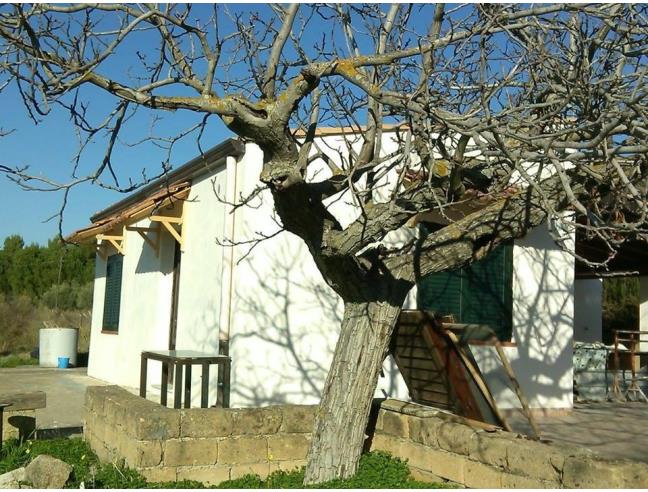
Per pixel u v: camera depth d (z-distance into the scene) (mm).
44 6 5227
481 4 6023
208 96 5352
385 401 7098
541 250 11414
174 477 6355
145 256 13031
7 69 4996
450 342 6465
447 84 6246
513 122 5500
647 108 5461
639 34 5965
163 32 5918
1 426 7273
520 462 5262
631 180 5605
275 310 9422
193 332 10445
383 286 6125
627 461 4781
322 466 6109
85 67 5086
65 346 19938
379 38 6676
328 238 5801
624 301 24625
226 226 9492
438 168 6238
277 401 9297
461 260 6281
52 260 32656
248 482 6320
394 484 5918
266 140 5328
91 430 7762
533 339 11188
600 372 13242
